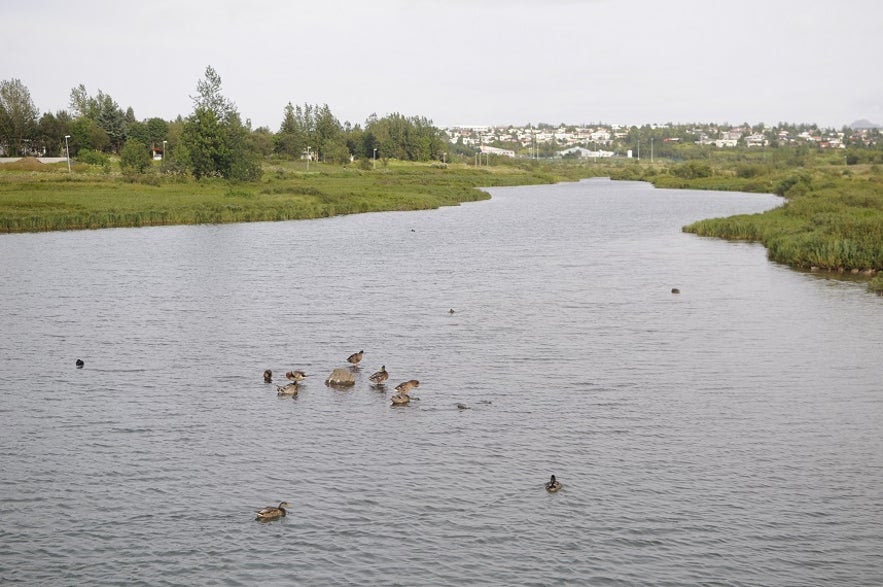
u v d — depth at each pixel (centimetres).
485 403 3916
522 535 2712
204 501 2945
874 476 3136
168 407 3869
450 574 2503
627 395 4034
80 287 6806
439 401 3944
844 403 3919
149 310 5891
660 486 3050
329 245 9669
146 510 2883
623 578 2477
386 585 2452
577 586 2439
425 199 16312
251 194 15388
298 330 5294
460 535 2714
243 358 4666
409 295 6456
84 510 2883
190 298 6341
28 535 2720
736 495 2983
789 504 2917
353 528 2761
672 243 9575
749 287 6706
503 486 3048
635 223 12244
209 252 9006
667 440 3475
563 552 2614
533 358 4656
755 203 16062
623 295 6425
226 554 2614
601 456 3309
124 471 3181
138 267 7894
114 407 3866
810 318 5597
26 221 11125
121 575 2505
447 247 9469
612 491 3011
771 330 5275
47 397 4003
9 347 4888
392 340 5047
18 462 3256
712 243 9506
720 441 3462
